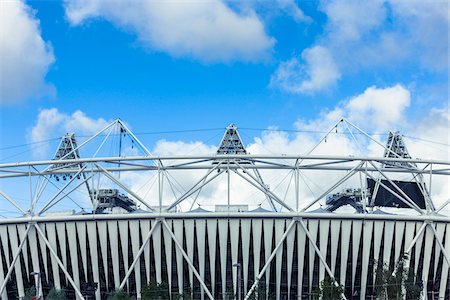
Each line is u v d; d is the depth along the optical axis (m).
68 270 81.62
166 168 78.62
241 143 87.56
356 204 92.62
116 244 80.06
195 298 79.88
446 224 80.44
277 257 78.62
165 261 79.94
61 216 79.81
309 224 78.50
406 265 79.38
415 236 79.12
